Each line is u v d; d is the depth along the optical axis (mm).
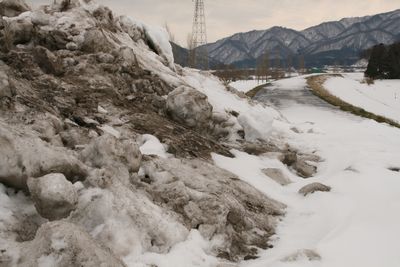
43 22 11680
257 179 9227
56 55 10531
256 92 50094
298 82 62625
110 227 5312
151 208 5977
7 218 4973
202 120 10945
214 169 8750
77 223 5348
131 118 9523
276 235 7125
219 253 6137
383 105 43750
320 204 8156
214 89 16656
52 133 6766
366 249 6109
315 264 5691
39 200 5074
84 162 6355
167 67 14406
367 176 9359
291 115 29078
